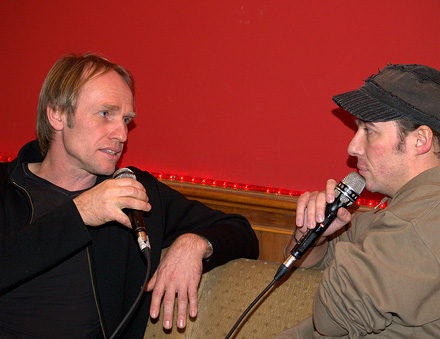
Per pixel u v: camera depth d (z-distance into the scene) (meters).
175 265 1.46
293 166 2.36
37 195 1.60
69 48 2.65
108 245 1.62
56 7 2.65
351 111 1.22
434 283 0.99
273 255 2.37
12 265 1.32
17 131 2.73
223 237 1.61
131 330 1.62
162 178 2.53
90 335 1.54
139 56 2.56
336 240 1.51
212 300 1.60
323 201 1.30
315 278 1.53
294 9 2.31
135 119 2.58
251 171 2.42
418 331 1.04
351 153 1.31
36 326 1.47
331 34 2.26
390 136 1.21
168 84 2.52
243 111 2.42
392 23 2.17
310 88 2.31
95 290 1.52
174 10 2.49
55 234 1.33
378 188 1.28
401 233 1.03
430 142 1.16
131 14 2.55
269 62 2.36
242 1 2.38
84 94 1.54
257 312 1.53
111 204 1.29
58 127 1.57
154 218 1.71
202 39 2.46
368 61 2.21
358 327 1.06
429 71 1.24
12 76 2.73
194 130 2.50
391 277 1.00
